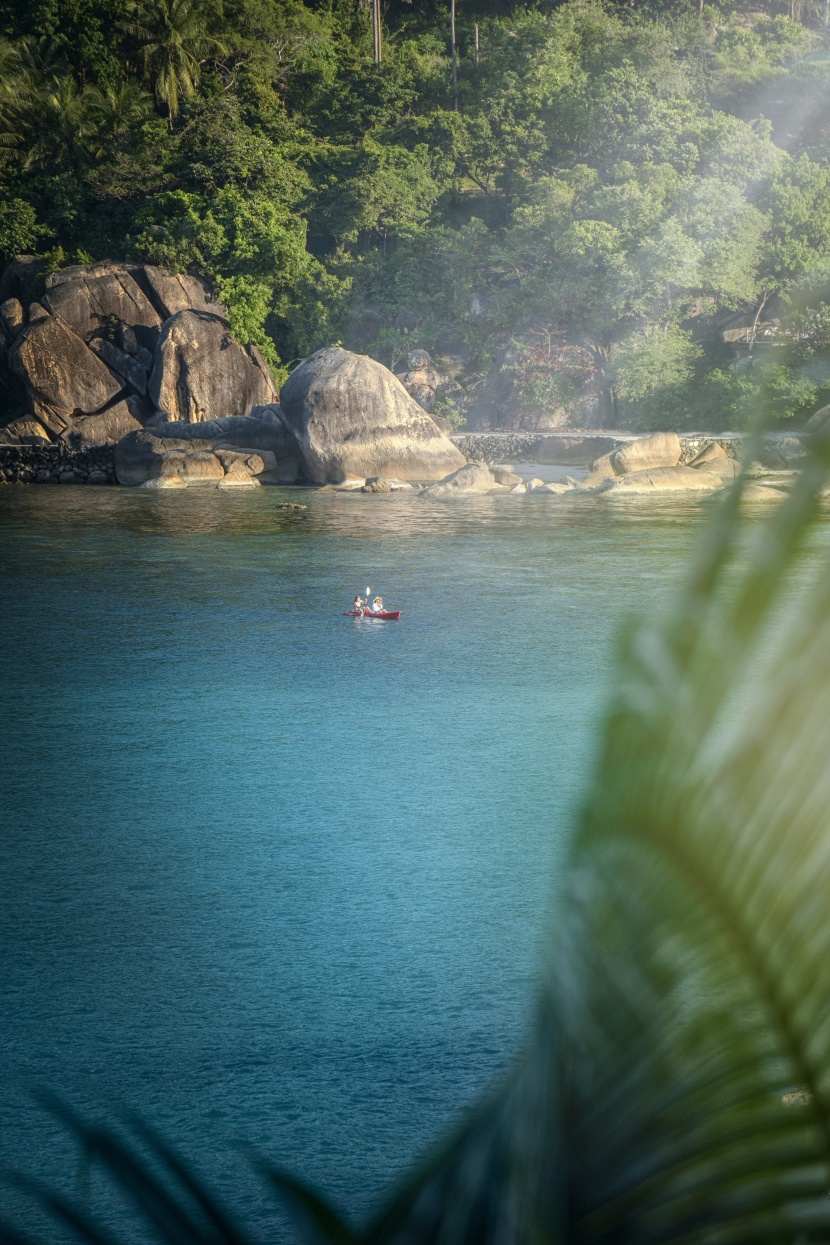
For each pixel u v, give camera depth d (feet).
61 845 73.77
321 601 171.63
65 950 58.29
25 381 399.65
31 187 469.57
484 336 439.63
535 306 418.72
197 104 455.22
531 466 384.47
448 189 476.13
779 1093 5.12
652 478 327.88
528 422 430.61
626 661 5.07
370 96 514.27
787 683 4.88
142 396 408.26
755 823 4.88
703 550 5.17
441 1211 5.82
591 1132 5.35
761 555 5.03
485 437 403.75
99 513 292.81
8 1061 47.57
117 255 447.42
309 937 59.72
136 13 485.56
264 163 444.14
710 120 433.07
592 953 5.16
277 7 526.57
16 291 437.58
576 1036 5.24
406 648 138.10
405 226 437.17
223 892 65.87
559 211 412.57
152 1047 48.70
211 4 496.64
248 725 103.86
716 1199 5.26
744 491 5.21
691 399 403.75
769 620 4.94
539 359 429.38
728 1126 5.20
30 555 220.23
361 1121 42.98
